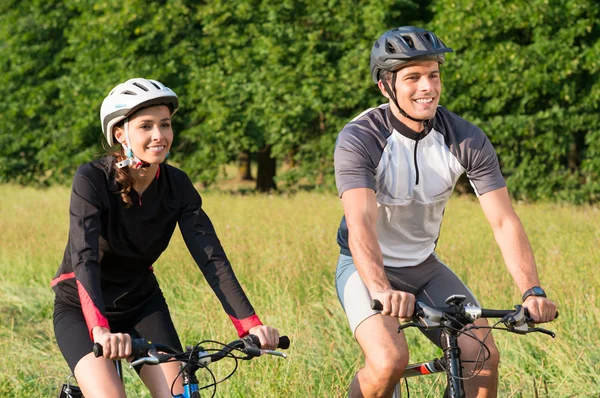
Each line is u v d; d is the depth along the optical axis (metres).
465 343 4.39
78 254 3.99
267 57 25.39
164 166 4.41
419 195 4.67
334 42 25.22
